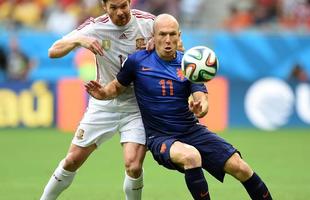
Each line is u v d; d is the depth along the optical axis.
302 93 70.38
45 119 69.94
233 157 26.33
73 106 69.50
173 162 25.95
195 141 26.66
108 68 28.94
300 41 71.44
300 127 70.62
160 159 26.50
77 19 80.12
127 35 28.52
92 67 69.06
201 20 81.44
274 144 60.62
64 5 81.81
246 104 70.38
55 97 69.62
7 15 81.69
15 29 76.06
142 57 27.34
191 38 70.56
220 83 69.75
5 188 39.41
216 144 26.50
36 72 70.81
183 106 26.83
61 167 29.12
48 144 60.03
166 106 26.77
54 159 51.84
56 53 27.25
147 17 28.84
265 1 82.38
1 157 52.84
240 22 80.94
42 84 69.56
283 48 71.38
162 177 44.06
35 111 69.94
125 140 28.59
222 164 26.31
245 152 55.69
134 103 28.92
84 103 69.38
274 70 71.19
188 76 26.17
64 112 69.69
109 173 45.72
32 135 66.12
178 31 26.89
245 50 71.06
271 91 70.50
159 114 26.83
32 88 69.56
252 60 71.06
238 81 70.25
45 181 42.12
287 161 51.22
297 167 48.34
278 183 41.44
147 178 43.62
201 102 26.27
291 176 44.28
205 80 26.25
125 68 27.50
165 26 26.58
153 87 26.89
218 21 81.69
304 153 55.56
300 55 71.50
